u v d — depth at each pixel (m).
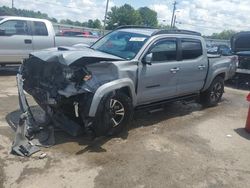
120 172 4.42
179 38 6.77
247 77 12.29
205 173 4.62
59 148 4.96
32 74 5.68
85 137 5.44
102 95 4.95
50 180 4.08
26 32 10.84
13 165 4.34
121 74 5.39
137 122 6.60
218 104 8.94
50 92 5.03
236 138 6.18
